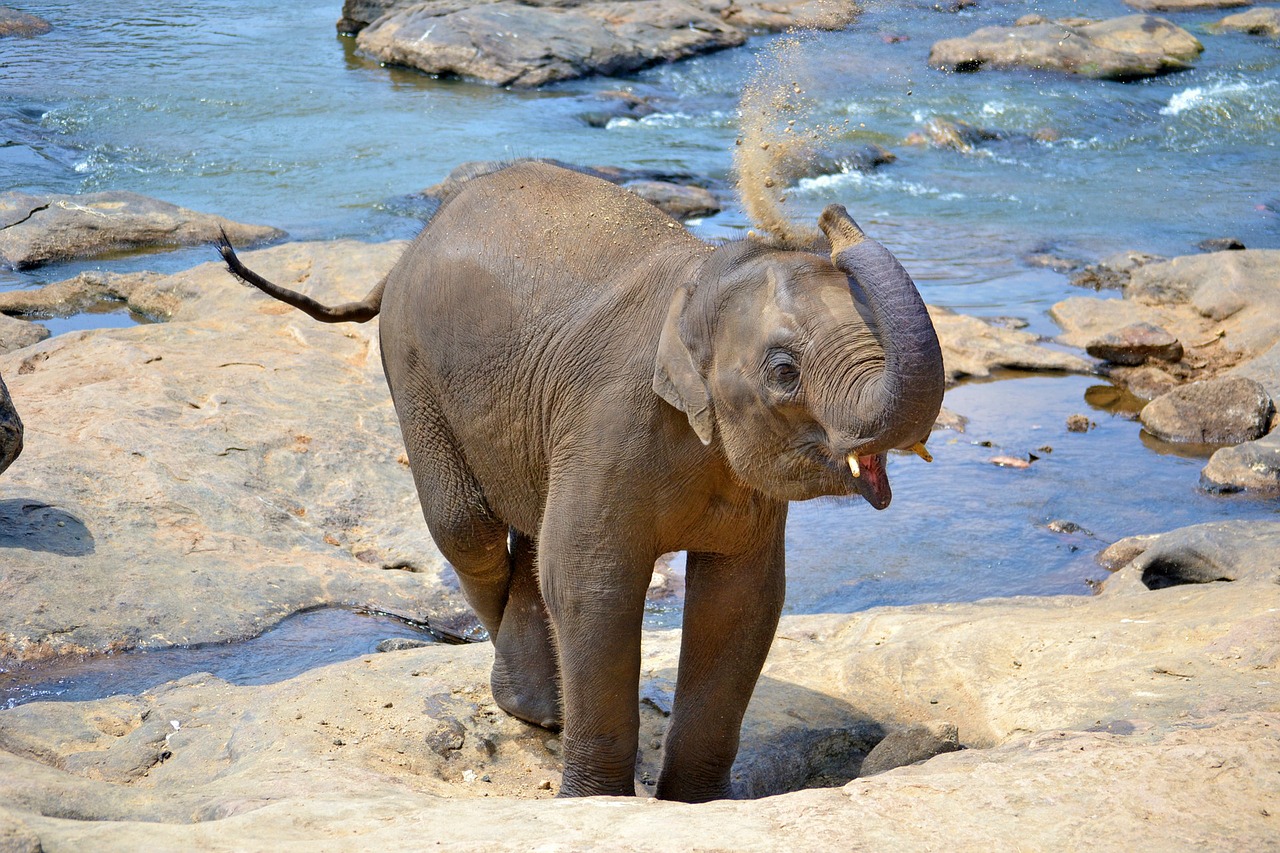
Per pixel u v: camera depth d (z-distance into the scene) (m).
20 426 7.32
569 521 4.46
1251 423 10.23
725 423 4.04
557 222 4.92
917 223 15.98
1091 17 26.98
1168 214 16.42
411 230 15.14
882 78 22.33
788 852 3.27
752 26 27.30
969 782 3.66
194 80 22.86
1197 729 4.16
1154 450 10.08
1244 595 6.07
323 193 16.67
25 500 7.48
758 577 4.64
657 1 26.95
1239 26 27.17
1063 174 18.27
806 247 4.28
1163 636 5.70
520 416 4.82
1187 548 7.15
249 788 4.35
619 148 19.00
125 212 14.77
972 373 11.58
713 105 22.03
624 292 4.53
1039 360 11.70
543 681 5.44
